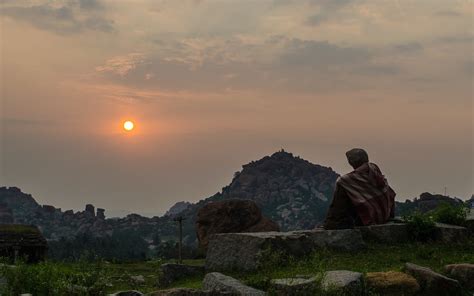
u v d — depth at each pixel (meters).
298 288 11.40
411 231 16.42
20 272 12.95
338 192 17.17
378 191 17.17
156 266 25.84
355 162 17.61
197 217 33.34
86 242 139.62
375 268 13.81
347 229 16.33
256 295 11.33
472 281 12.49
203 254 32.25
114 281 17.98
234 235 15.23
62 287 12.44
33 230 40.66
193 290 11.55
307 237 15.25
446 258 14.66
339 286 11.23
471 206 19.55
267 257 14.23
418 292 11.85
